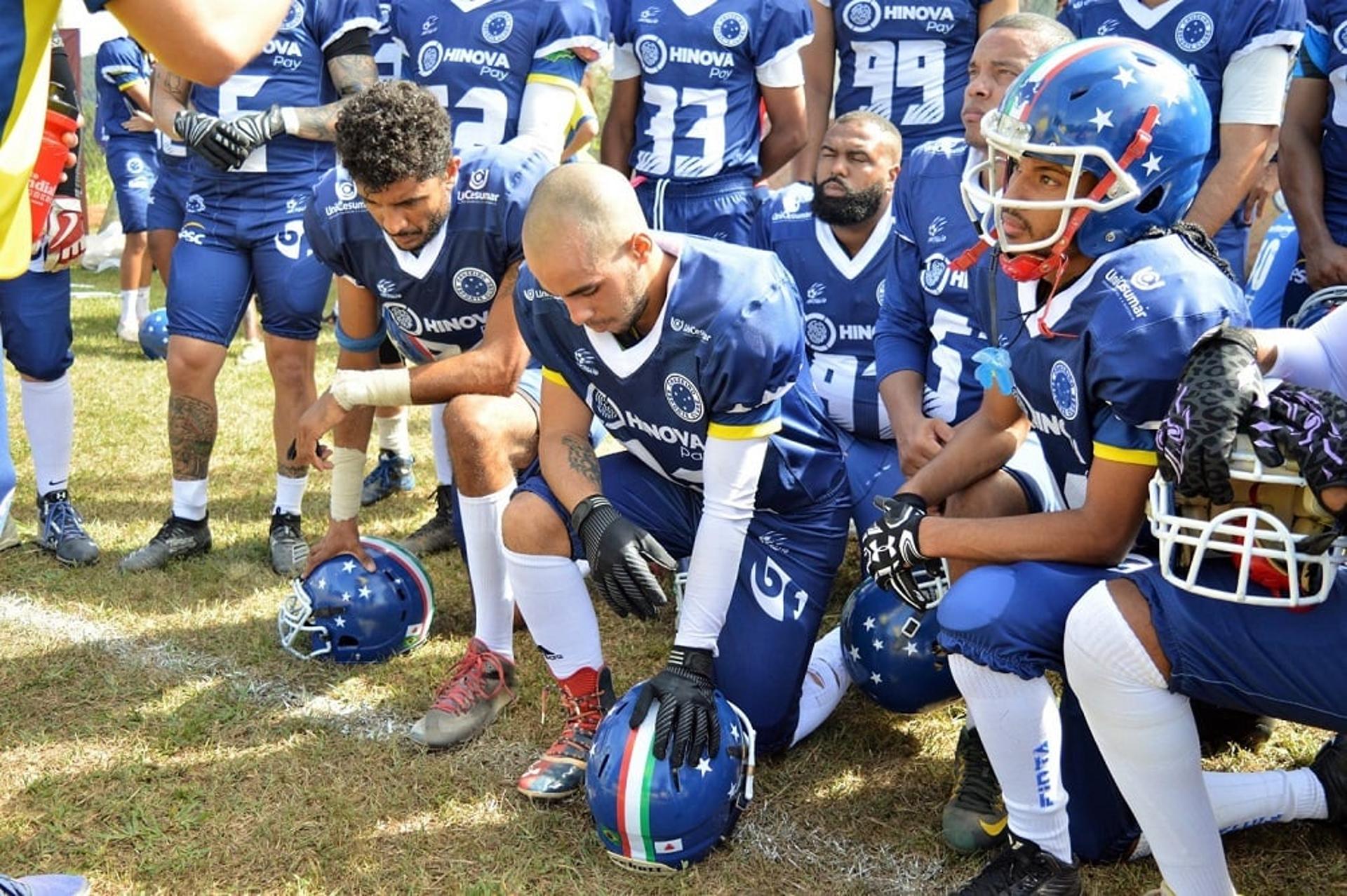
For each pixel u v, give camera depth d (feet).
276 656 12.34
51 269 14.15
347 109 10.52
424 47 14.62
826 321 13.34
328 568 12.09
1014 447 9.36
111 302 31.50
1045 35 10.90
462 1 14.39
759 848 9.25
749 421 9.23
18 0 6.95
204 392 14.56
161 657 12.30
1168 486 7.20
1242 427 6.70
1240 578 6.84
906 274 12.25
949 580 9.16
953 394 12.02
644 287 8.82
